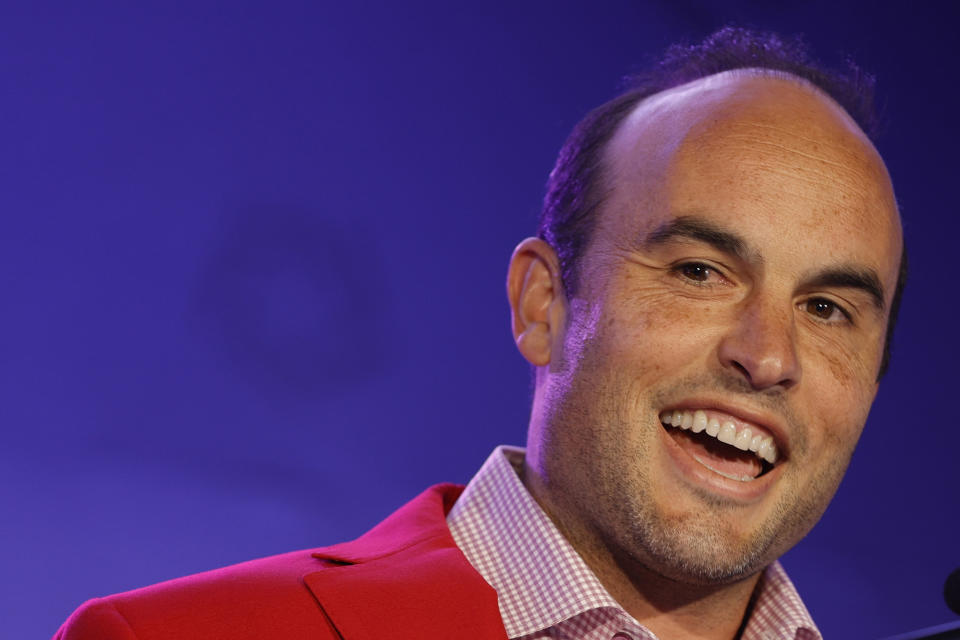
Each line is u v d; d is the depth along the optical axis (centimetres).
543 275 600
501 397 1394
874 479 1530
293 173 1328
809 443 541
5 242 1230
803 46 672
